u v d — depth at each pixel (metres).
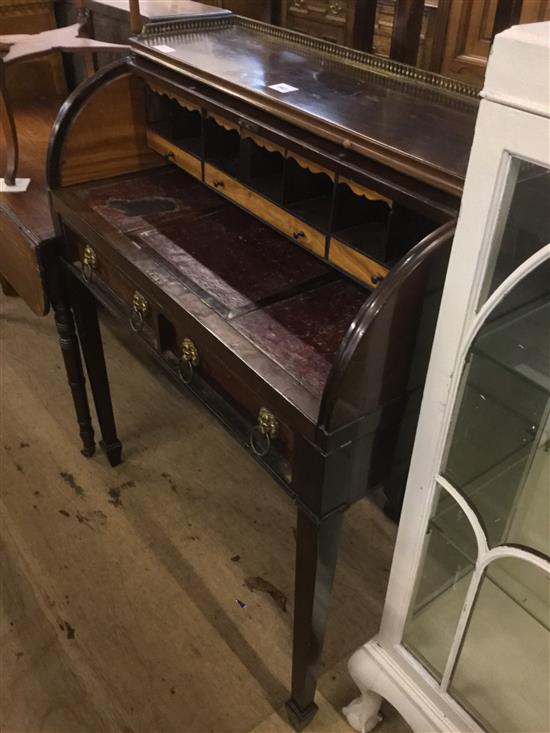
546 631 0.89
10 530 1.61
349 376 0.78
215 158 1.24
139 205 1.31
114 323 2.29
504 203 0.67
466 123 0.96
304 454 0.88
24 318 2.33
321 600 1.05
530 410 0.79
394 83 1.10
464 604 0.96
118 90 1.33
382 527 1.64
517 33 0.59
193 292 1.05
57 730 1.25
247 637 1.40
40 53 1.56
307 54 1.25
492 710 1.03
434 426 0.86
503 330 0.75
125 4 1.77
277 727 1.25
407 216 0.92
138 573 1.52
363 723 1.23
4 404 1.97
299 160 1.01
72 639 1.39
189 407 1.97
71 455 1.81
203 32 1.38
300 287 1.08
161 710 1.28
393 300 0.77
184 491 1.72
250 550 1.58
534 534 0.83
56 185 1.35
